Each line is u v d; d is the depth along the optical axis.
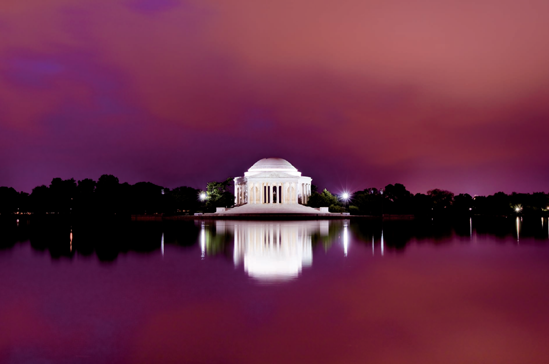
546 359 24.75
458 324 30.11
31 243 78.88
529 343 26.91
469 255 60.88
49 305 35.03
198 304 34.88
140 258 58.72
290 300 35.84
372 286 40.66
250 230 110.50
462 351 25.78
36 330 29.48
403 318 31.28
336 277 44.78
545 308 33.81
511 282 42.75
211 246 72.25
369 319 31.00
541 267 51.12
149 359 24.86
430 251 65.50
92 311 33.31
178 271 48.59
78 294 38.41
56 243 78.88
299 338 27.62
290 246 71.88
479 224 145.38
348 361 24.42
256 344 26.70
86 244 76.75
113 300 36.31
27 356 25.47
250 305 34.44
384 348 26.12
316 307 33.81
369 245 73.31
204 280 43.56
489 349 26.03
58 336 28.38
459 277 45.00
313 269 49.44
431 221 170.88
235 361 24.47
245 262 54.66
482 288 40.09
